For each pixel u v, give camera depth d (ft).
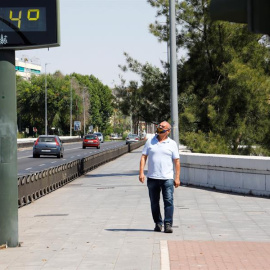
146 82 103.71
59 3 30.40
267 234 35.91
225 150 88.89
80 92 543.80
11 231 32.32
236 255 28.19
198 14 95.09
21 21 30.45
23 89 467.11
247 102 89.04
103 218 44.73
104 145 355.56
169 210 36.76
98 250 30.37
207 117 92.02
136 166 133.18
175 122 77.15
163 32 102.37
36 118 467.52
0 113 32.07
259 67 92.48
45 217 46.34
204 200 57.41
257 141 92.02
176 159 37.50
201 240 33.42
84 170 108.78
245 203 54.44
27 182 58.39
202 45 95.30
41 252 30.19
